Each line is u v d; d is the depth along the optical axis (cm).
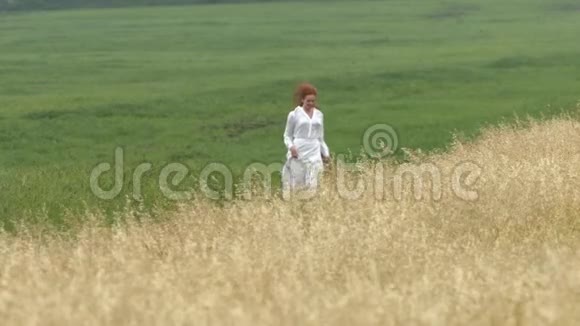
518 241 3597
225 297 2667
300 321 2367
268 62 16888
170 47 19675
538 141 6394
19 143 10262
